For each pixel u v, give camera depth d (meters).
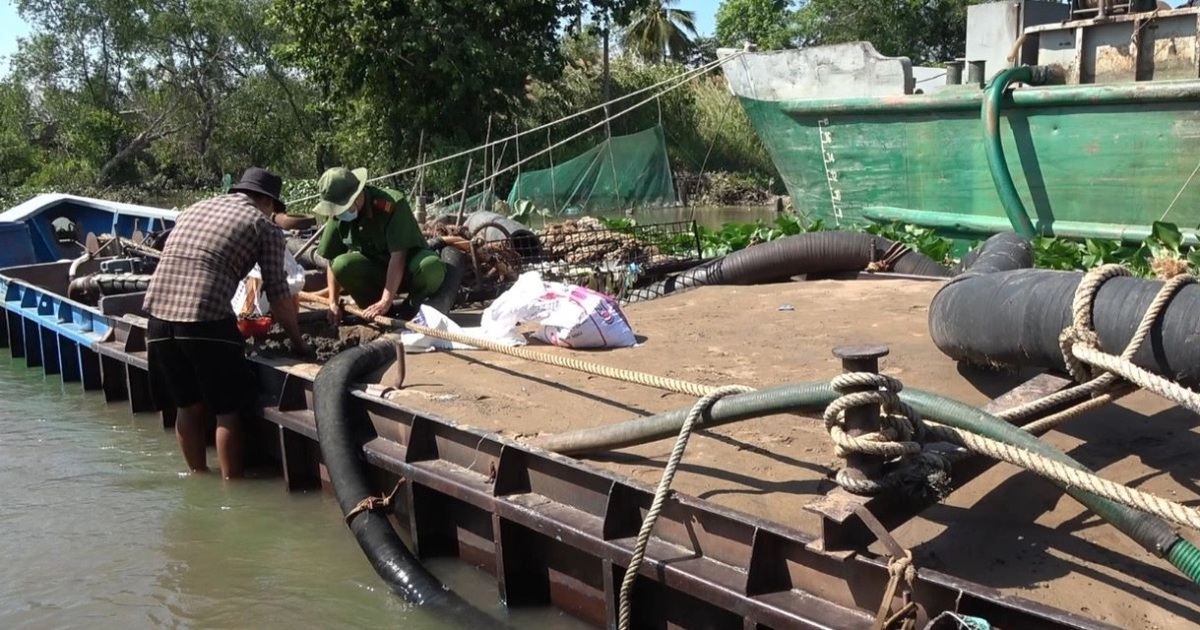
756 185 36.47
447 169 29.97
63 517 5.77
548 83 34.22
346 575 4.97
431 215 17.22
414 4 28.05
